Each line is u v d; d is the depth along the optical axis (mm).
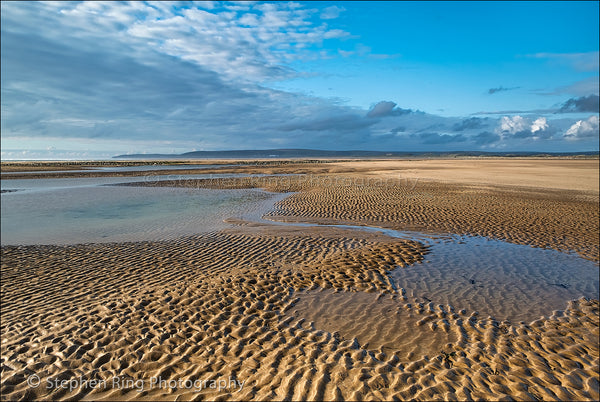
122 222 14078
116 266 8391
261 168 56125
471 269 8141
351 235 11055
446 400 3656
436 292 6777
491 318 5695
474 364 4355
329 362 4348
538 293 6793
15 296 6727
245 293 6605
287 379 4020
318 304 6176
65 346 4895
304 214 15203
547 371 4250
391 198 19531
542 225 12859
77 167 62094
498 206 16734
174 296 6480
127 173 45844
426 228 12414
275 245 9906
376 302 6285
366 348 4711
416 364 4324
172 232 11945
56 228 13008
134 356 4625
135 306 6098
